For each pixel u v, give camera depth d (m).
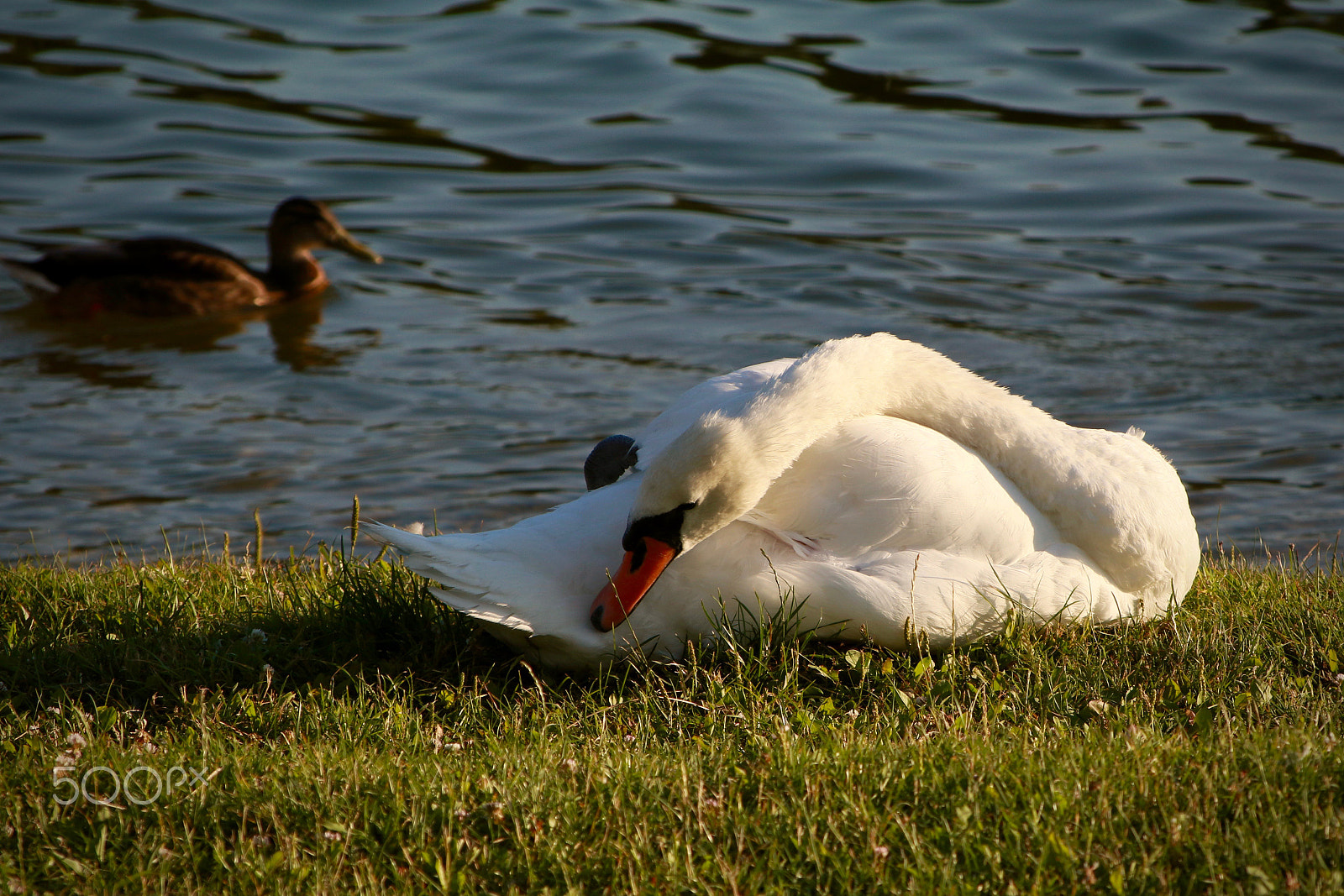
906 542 7.47
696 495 7.23
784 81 27.70
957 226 22.14
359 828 5.70
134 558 11.52
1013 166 24.33
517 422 15.34
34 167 23.72
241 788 5.87
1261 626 7.98
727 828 5.64
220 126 25.59
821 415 7.68
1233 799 5.71
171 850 5.55
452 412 15.66
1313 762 5.93
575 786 5.96
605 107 26.62
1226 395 15.95
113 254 19.33
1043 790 5.80
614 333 18.23
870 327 18.33
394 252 21.39
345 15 31.22
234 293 19.58
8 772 6.05
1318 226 21.86
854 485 7.49
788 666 7.30
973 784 5.81
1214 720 6.64
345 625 8.00
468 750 6.54
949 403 8.36
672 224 22.17
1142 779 5.81
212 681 7.34
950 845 5.48
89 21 30.17
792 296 19.47
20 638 7.76
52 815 5.72
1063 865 5.32
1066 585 7.80
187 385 16.66
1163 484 8.32
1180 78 27.66
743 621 7.37
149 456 14.29
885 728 6.62
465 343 18.02
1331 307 18.91
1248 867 5.14
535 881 5.34
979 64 28.53
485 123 26.12
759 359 17.19
